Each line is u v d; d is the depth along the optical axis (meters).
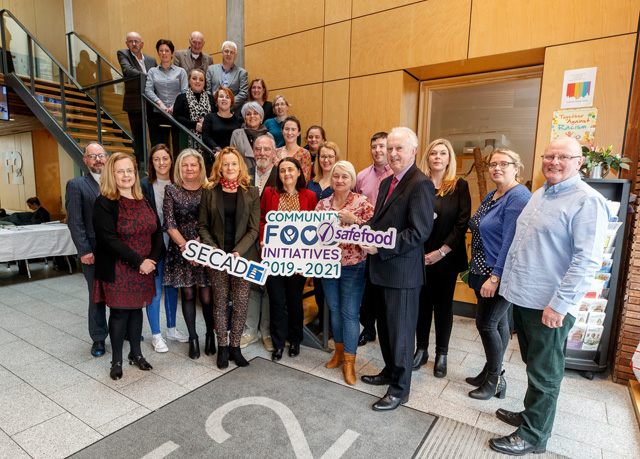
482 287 2.03
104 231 2.19
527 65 3.43
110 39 6.33
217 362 2.55
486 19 3.20
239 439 1.83
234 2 4.73
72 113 4.38
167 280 2.63
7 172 8.52
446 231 2.38
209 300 2.68
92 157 2.64
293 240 2.41
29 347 2.84
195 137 3.31
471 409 2.15
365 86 3.86
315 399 2.19
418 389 2.36
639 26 2.67
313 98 4.22
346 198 2.40
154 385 2.32
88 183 2.61
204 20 5.09
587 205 1.54
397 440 1.85
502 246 1.99
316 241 2.37
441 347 2.52
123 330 2.38
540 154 3.11
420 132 4.08
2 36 5.20
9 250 4.48
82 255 2.59
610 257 2.45
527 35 3.05
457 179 2.42
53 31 7.12
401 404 2.17
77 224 2.55
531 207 1.77
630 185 2.66
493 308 2.10
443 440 1.86
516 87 3.60
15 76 5.09
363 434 1.89
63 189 7.23
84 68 5.78
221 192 2.47
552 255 1.65
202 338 3.07
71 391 2.24
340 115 4.06
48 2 7.06
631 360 2.39
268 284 2.62
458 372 2.59
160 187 2.75
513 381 2.50
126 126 3.84
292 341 2.77
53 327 3.24
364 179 2.94
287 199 2.59
